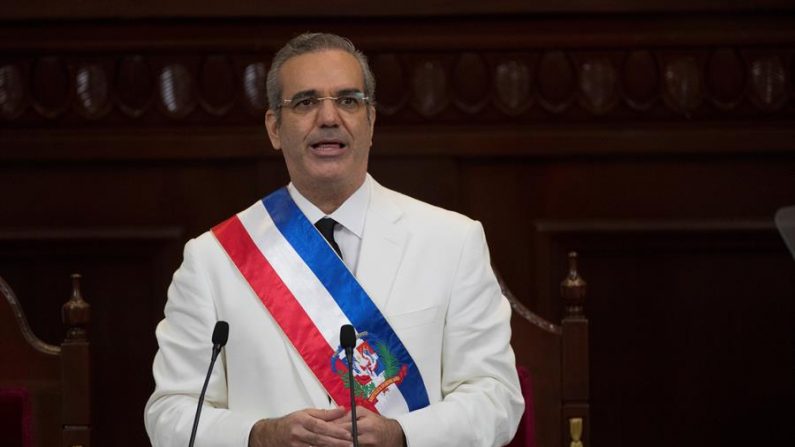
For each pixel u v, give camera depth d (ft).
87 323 39.81
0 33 55.31
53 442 39.34
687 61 55.31
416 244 33.45
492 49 55.21
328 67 32.27
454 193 55.83
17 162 55.93
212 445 31.12
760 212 56.29
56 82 55.42
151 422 32.71
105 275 56.13
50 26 55.36
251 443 30.73
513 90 55.26
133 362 56.08
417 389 32.19
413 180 55.83
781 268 56.39
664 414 56.44
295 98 32.27
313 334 32.45
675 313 56.39
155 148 55.47
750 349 56.39
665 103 55.36
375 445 30.01
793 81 55.36
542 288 56.03
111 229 55.88
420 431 30.73
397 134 55.31
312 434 29.58
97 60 55.47
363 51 55.11
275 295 32.89
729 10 55.01
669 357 56.39
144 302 56.08
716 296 56.34
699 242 56.08
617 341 56.39
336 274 33.01
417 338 32.55
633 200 56.29
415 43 55.01
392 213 33.86
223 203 56.13
